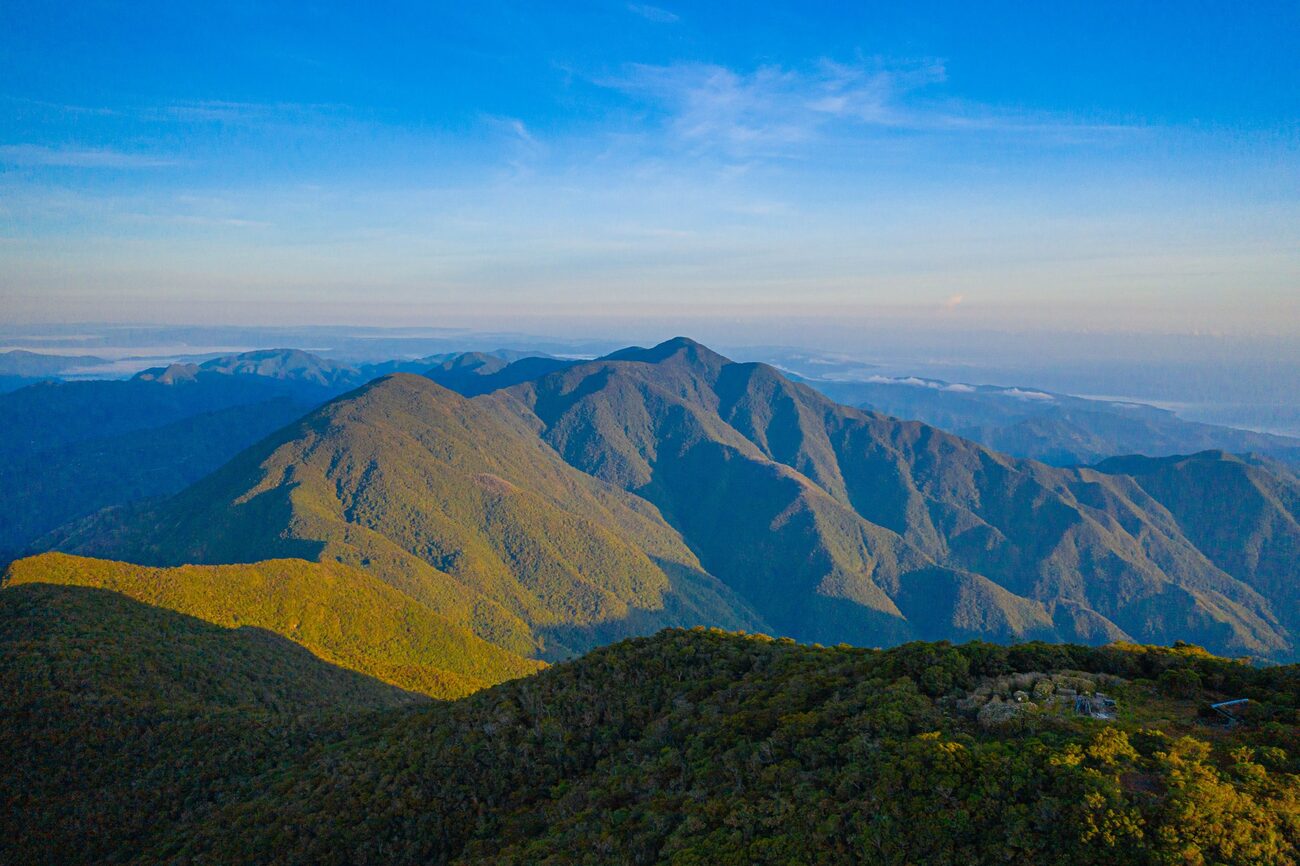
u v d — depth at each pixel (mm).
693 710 54531
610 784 48188
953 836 32844
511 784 54344
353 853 51188
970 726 39531
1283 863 28047
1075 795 32000
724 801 39969
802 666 55875
